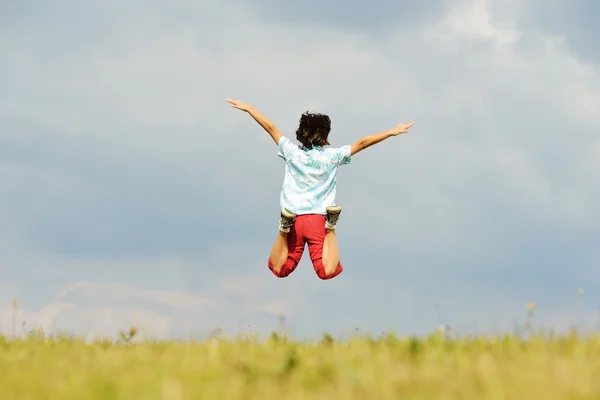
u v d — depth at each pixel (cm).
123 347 723
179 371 514
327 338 713
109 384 467
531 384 436
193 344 696
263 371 505
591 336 633
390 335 678
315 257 893
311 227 891
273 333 721
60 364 581
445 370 492
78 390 460
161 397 431
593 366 503
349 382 454
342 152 906
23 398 461
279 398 438
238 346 673
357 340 680
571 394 418
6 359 632
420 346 609
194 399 430
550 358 540
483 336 671
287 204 899
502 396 410
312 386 464
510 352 594
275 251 895
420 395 421
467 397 418
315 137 908
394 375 470
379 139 903
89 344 755
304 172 898
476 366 499
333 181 909
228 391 447
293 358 523
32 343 762
